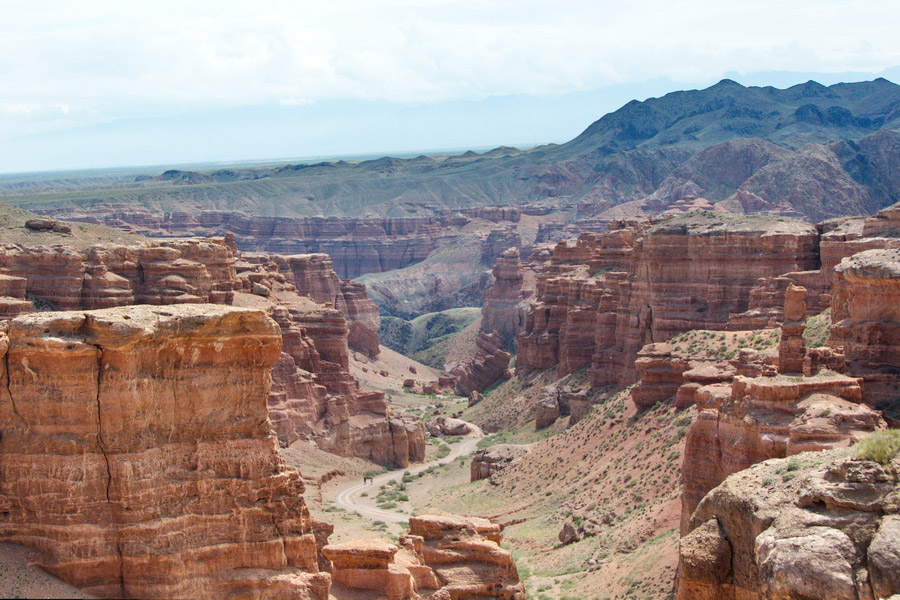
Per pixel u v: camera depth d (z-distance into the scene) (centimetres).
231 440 3081
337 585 3766
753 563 3219
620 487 7069
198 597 2934
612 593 5159
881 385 5325
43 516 2827
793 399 4712
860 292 5684
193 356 3042
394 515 8138
